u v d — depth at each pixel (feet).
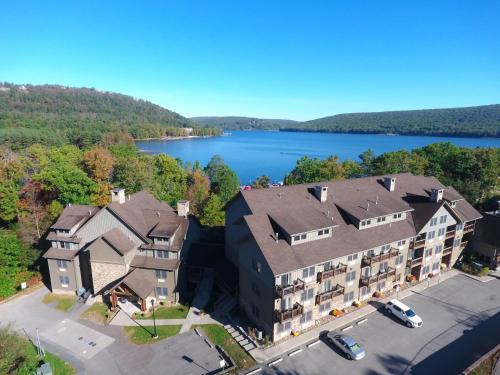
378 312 119.96
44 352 100.58
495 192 261.65
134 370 93.35
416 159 281.13
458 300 127.85
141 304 119.75
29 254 147.74
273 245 103.60
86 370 93.40
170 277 125.08
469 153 261.03
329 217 122.62
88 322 116.57
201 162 562.66
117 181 244.01
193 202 240.53
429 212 134.31
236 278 125.18
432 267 145.07
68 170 195.83
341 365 94.17
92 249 124.88
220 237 161.68
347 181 146.82
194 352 100.42
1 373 80.53
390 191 150.51
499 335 107.24
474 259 155.94
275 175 466.70
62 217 140.36
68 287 136.15
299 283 101.91
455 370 92.27
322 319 114.93
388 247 126.93
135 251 129.90
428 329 110.52
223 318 116.57
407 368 93.04
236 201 127.34
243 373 90.94
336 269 110.22
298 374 90.84
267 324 104.78
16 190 198.08
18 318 119.44
